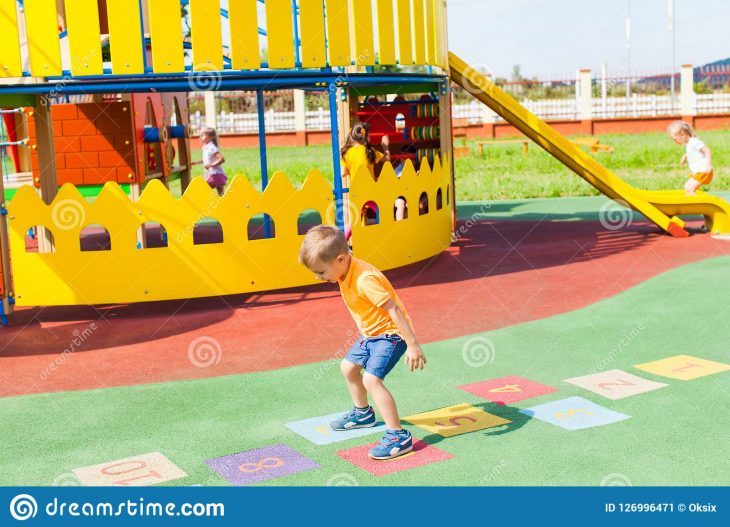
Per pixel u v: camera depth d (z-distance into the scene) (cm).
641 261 986
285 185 866
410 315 769
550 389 542
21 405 557
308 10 857
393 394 547
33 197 807
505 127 3441
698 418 477
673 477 402
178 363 645
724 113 3325
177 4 818
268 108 3800
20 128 1598
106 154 1103
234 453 457
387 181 956
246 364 634
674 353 611
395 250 974
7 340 738
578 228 1284
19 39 822
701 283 848
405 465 429
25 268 813
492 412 503
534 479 406
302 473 426
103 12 1082
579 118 3494
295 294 885
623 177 2002
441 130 1110
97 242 1370
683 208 1191
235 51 838
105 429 505
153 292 834
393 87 1183
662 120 3366
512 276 929
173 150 1506
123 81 829
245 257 855
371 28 902
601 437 455
